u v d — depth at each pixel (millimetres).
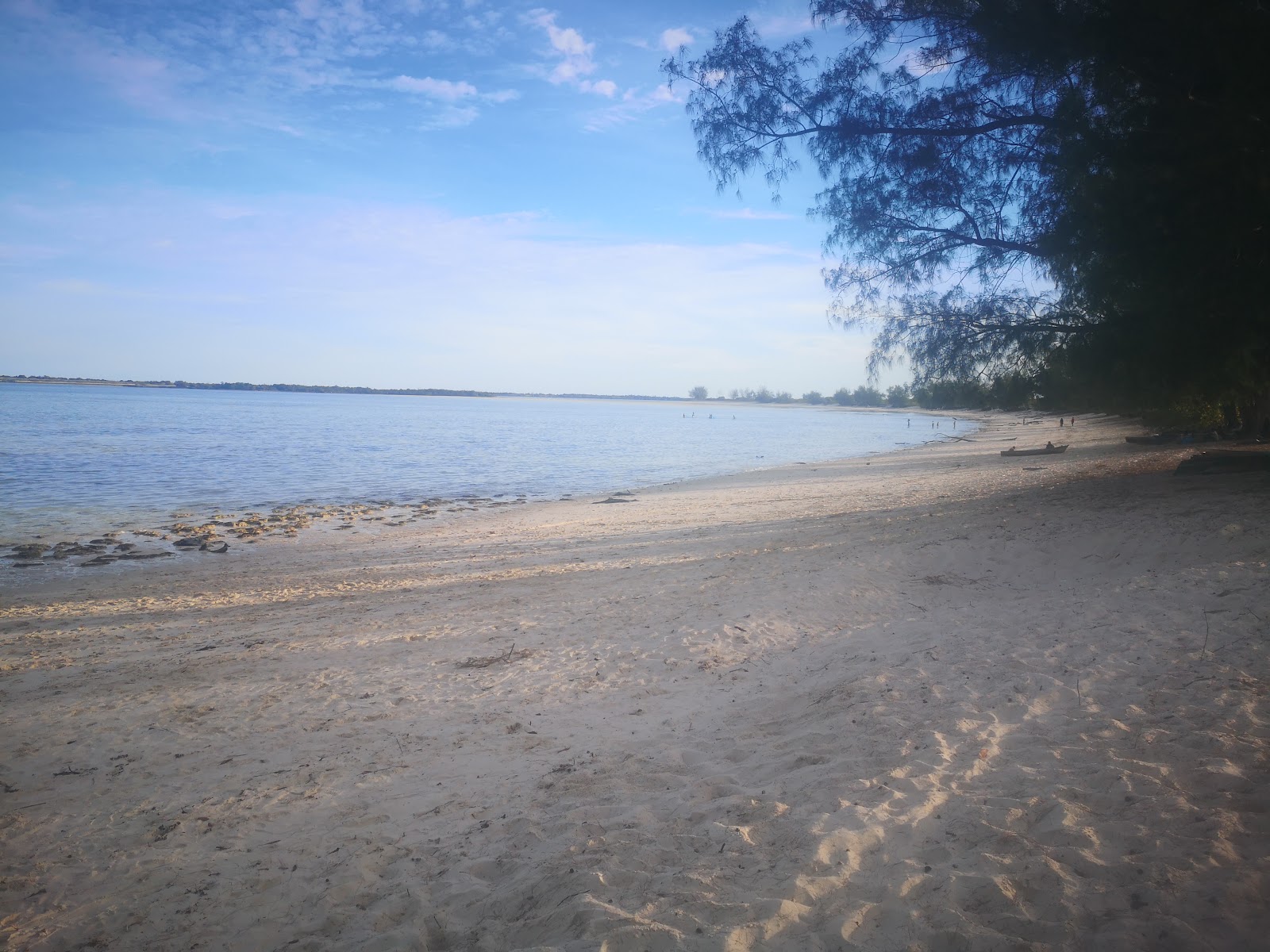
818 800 4047
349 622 10062
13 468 33438
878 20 11797
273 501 26297
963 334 13570
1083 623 6551
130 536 18828
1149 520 10500
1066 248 11477
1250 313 10266
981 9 11039
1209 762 3729
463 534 19109
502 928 3299
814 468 38062
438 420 107875
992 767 4141
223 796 4988
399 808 4656
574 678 7043
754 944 2914
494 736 5746
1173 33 9297
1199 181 9688
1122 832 3293
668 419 144250
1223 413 29625
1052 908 2879
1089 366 12359
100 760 5719
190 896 3830
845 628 7930
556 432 82688
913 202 12625
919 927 2893
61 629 10398
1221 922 2633
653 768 4895
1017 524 12086
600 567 13281
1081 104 10695
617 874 3570
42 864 4238
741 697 6152
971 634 6766
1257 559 7594
